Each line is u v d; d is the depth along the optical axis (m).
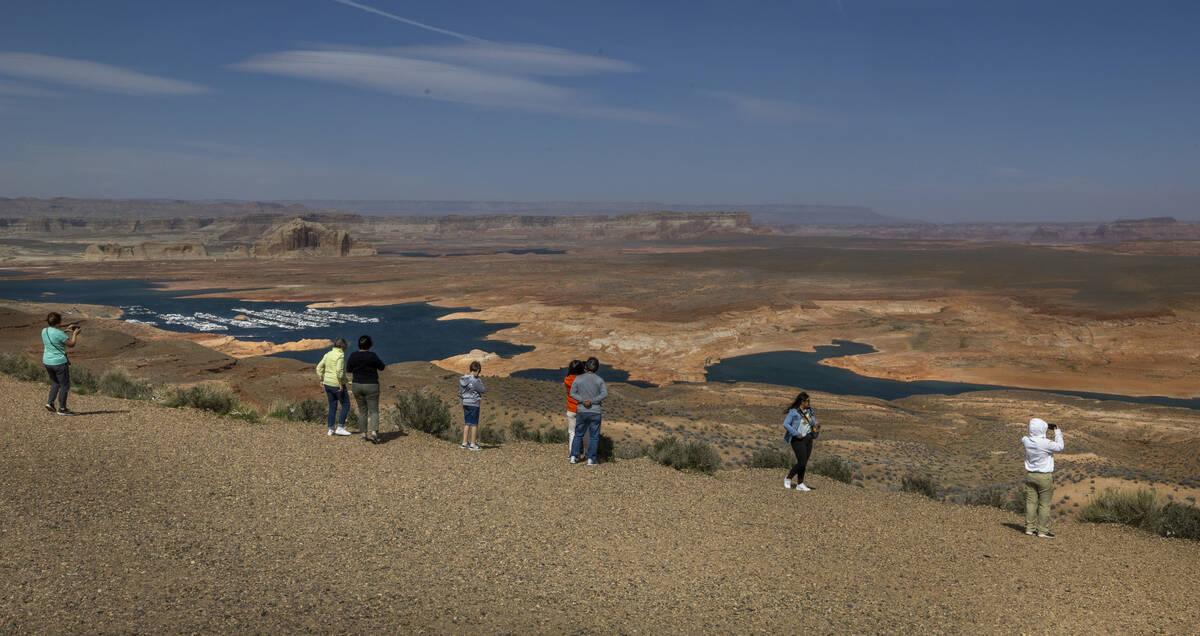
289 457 10.17
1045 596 7.40
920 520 10.69
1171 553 9.99
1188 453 38.19
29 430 10.03
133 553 6.04
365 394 12.38
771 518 9.66
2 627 4.51
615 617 5.82
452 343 99.62
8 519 6.40
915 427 48.44
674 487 10.98
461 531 7.61
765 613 6.24
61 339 11.69
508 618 5.57
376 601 5.61
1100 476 27.05
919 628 6.23
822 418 49.75
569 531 8.02
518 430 17.86
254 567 6.04
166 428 11.36
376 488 8.94
